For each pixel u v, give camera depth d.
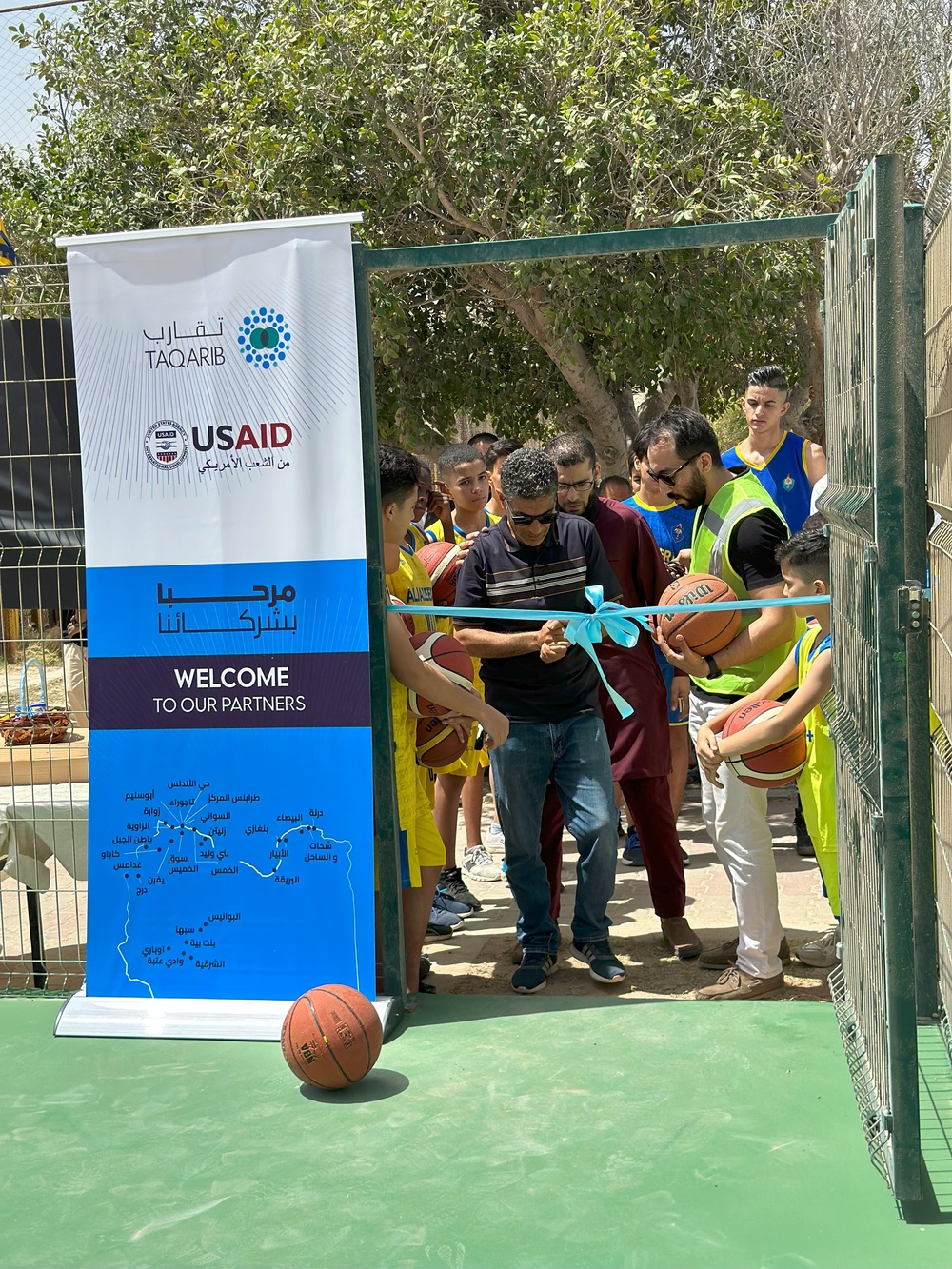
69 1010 4.09
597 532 4.88
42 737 4.95
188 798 4.11
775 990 4.37
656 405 12.53
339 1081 3.44
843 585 3.37
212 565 4.07
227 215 10.06
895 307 2.64
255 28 11.60
